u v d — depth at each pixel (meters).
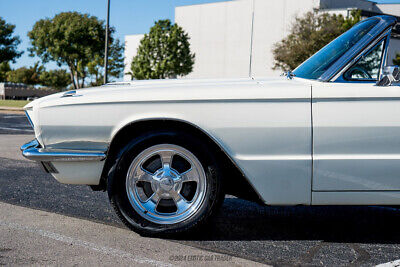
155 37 45.06
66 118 3.02
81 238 3.04
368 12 36.84
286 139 2.91
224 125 2.92
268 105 2.91
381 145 2.90
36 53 49.97
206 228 3.38
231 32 57.09
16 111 23.02
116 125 2.98
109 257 2.67
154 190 3.06
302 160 2.90
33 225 3.37
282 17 52.41
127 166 3.00
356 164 2.89
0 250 2.77
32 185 5.01
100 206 4.06
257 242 3.06
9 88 54.50
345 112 2.90
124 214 3.02
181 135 2.99
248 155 2.93
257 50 54.91
